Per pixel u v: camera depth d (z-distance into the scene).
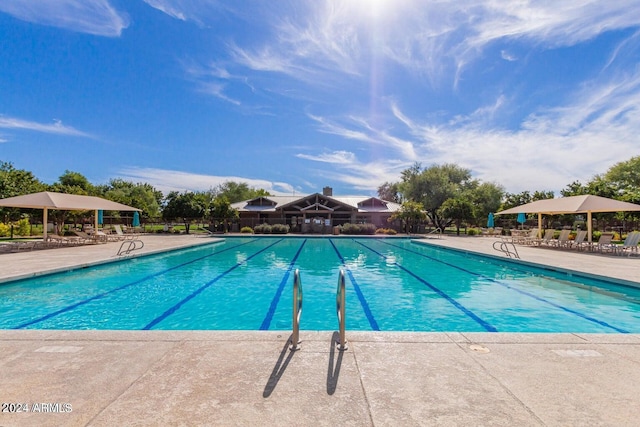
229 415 2.38
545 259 13.00
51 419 2.31
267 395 2.66
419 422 2.30
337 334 4.09
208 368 3.13
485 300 7.89
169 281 10.06
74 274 10.80
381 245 22.25
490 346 3.71
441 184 41.38
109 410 2.43
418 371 3.10
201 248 20.00
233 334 4.04
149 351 3.51
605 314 6.75
